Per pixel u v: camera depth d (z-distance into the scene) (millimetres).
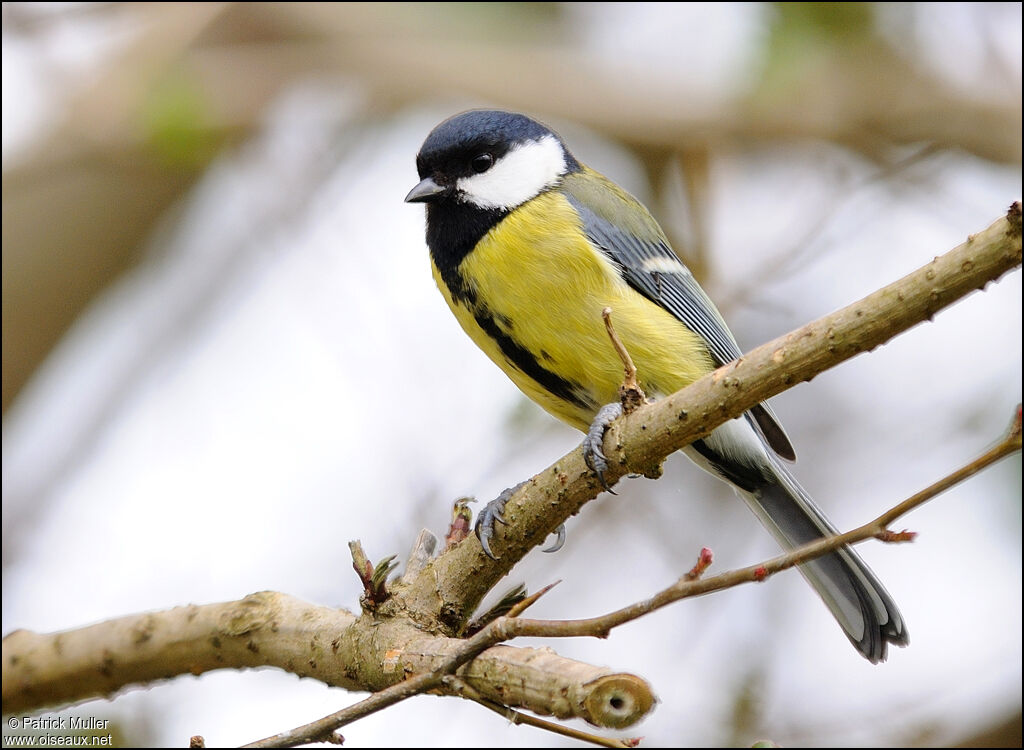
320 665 5992
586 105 12977
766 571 4227
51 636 6820
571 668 4684
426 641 5613
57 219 13266
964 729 9500
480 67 13148
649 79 13055
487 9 14180
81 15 11984
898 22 12781
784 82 12297
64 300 13289
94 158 12336
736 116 12625
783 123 12625
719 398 5430
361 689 5875
